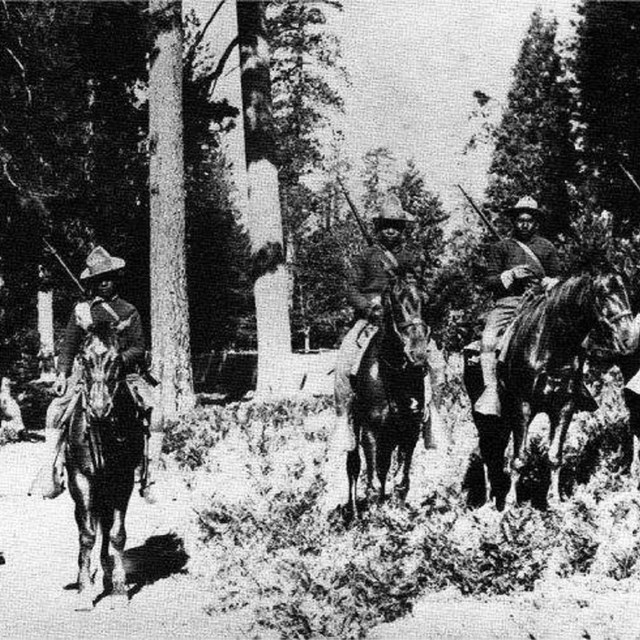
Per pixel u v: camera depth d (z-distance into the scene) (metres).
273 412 19.16
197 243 35.00
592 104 31.50
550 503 9.69
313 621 7.50
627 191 28.94
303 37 34.69
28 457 17.84
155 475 14.86
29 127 22.23
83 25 24.34
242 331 53.41
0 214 22.11
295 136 39.69
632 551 8.11
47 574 9.86
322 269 49.31
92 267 8.97
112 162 25.75
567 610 7.15
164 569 9.85
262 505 11.42
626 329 8.63
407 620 7.43
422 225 18.47
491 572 7.91
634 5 29.73
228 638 7.52
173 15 21.69
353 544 9.28
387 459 9.85
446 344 17.06
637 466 11.04
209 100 28.56
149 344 29.89
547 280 9.54
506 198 34.28
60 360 8.91
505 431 9.93
